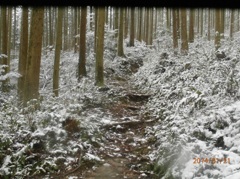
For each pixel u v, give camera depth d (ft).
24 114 21.84
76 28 76.95
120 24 63.52
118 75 53.83
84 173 17.37
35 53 25.38
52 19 95.04
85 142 20.77
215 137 15.80
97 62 40.04
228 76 22.02
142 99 36.63
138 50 71.77
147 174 17.13
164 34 72.84
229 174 11.71
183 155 15.15
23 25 39.96
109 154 20.38
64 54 68.80
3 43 47.96
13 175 16.19
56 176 16.89
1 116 20.08
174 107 25.79
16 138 19.12
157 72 43.60
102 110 31.37
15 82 47.39
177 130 18.54
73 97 29.35
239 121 15.67
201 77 27.73
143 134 24.82
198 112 20.30
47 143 19.19
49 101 25.08
